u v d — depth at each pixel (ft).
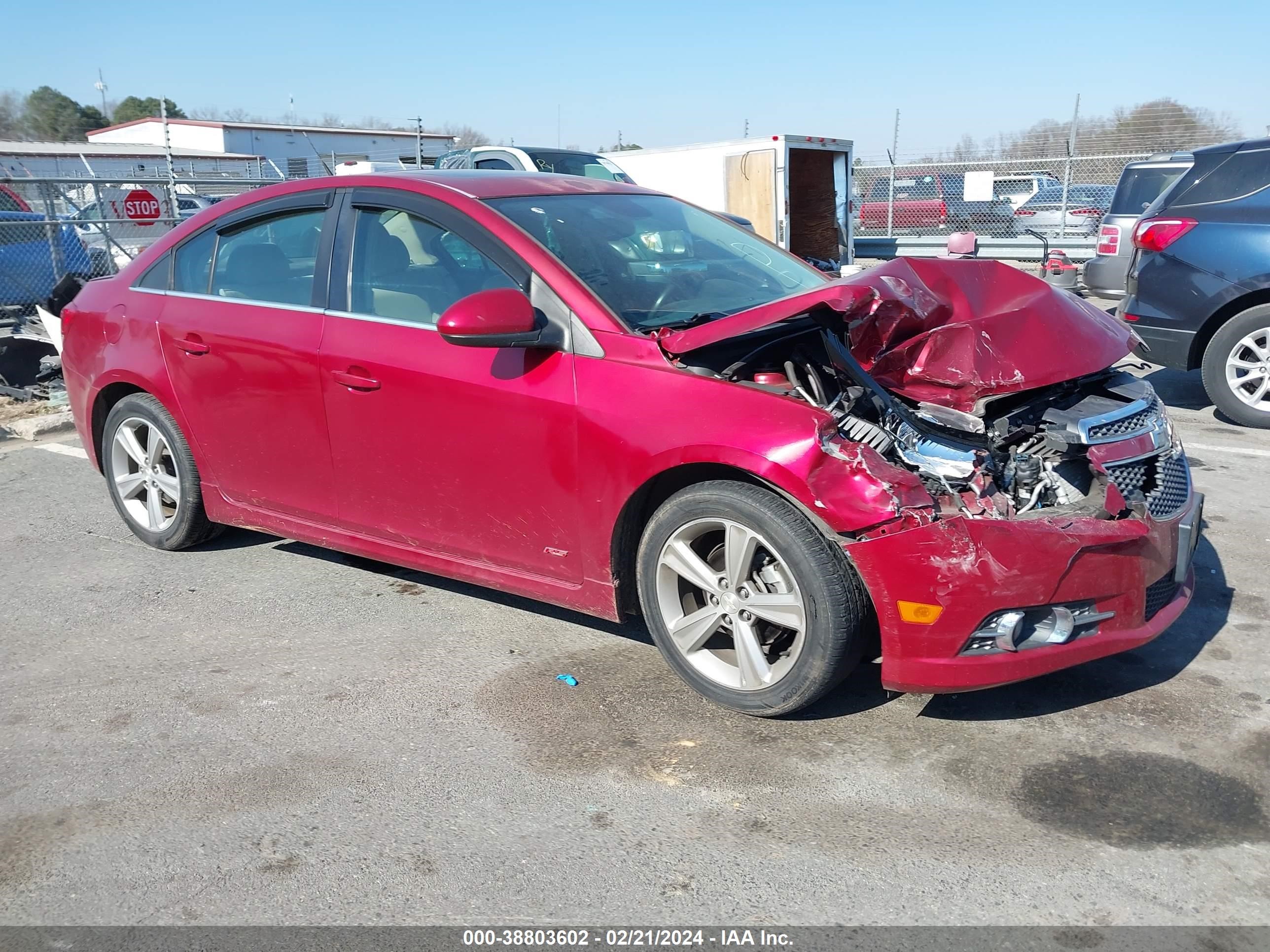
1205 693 11.07
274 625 13.55
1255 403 22.39
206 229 14.74
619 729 10.76
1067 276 39.09
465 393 11.69
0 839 9.21
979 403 10.75
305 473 13.62
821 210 54.44
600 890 8.37
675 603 11.03
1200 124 58.90
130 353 15.25
